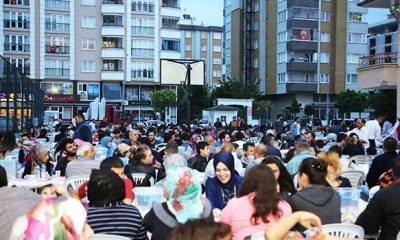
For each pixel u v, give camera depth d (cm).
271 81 6531
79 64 6075
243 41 7300
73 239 200
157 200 565
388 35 8788
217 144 1417
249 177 438
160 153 1227
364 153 1299
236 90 5750
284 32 6259
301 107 6119
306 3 6131
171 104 5469
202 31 11062
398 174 552
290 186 573
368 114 5694
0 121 1722
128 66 6244
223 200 602
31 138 1766
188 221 222
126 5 6212
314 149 1088
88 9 6103
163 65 3266
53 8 5944
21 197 398
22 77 2181
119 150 1093
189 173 417
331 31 6278
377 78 2361
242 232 420
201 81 3291
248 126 2773
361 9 6309
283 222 265
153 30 6356
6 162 893
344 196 600
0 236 364
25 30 5809
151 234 438
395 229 474
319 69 6228
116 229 427
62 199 210
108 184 438
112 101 6197
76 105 6025
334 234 463
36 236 189
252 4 7062
